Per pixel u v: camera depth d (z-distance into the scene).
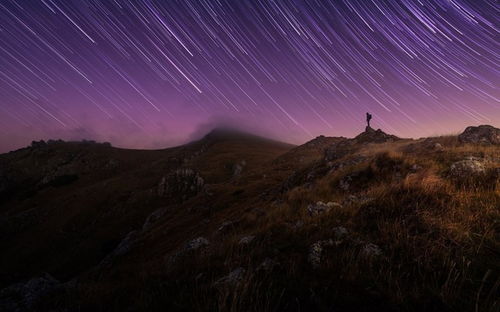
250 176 50.88
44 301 7.05
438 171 9.93
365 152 23.66
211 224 24.38
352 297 3.61
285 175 47.97
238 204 31.86
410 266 4.12
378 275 3.94
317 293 3.81
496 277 3.62
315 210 8.68
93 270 29.20
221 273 5.13
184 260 7.04
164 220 41.56
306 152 76.62
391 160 14.99
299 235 6.31
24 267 60.66
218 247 7.11
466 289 3.45
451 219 5.33
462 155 13.09
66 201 86.69
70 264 57.41
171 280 5.35
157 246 25.98
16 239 73.00
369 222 6.13
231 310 3.50
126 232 65.38
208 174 82.75
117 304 4.93
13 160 162.12
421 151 16.97
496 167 8.06
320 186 15.82
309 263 4.75
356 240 5.16
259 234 7.22
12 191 131.50
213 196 41.41
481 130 17.23
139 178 105.31
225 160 97.38
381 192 7.97
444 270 3.89
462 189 6.93
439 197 6.52
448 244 4.55
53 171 148.00
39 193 119.25
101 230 67.25
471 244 4.42
